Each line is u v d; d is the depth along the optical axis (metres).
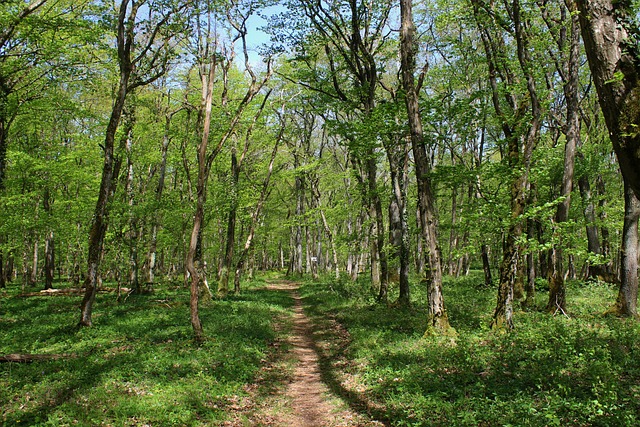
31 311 15.99
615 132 3.08
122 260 19.38
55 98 16.36
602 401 5.46
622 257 12.95
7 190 20.41
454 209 23.16
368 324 13.20
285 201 40.31
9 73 14.59
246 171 28.48
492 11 11.25
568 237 12.25
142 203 20.27
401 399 6.62
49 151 21.42
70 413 5.88
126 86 12.95
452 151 19.16
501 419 5.41
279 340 12.68
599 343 8.61
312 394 8.09
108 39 18.11
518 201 10.94
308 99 20.38
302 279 38.38
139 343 10.31
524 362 7.78
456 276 31.02
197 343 10.44
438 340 10.05
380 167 27.70
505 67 12.56
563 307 13.28
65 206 22.34
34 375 7.62
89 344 10.23
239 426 6.30
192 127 21.11
